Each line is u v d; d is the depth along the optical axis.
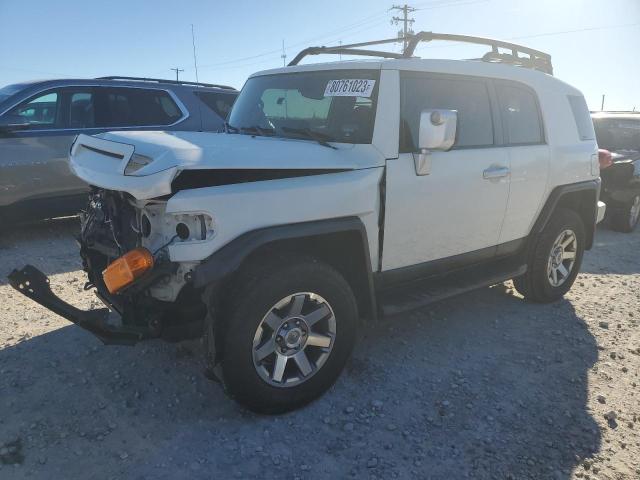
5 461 2.83
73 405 3.34
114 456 2.91
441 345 4.33
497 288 5.71
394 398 3.54
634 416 3.43
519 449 3.08
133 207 3.19
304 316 3.26
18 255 6.43
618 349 4.36
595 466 2.96
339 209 3.30
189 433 3.12
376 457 2.98
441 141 3.36
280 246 3.30
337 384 3.68
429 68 3.92
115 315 3.65
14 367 3.74
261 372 3.15
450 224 4.04
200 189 2.85
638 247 7.84
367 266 3.52
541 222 4.89
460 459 2.99
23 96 6.75
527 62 5.39
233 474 2.81
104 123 7.32
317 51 4.96
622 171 8.35
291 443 3.07
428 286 4.21
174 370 3.77
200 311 3.28
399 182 3.60
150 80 8.04
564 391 3.69
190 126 8.00
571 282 5.41
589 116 5.56
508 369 3.97
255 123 4.19
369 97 3.63
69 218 8.41
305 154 3.29
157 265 2.93
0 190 6.57
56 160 6.91
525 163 4.55
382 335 4.47
